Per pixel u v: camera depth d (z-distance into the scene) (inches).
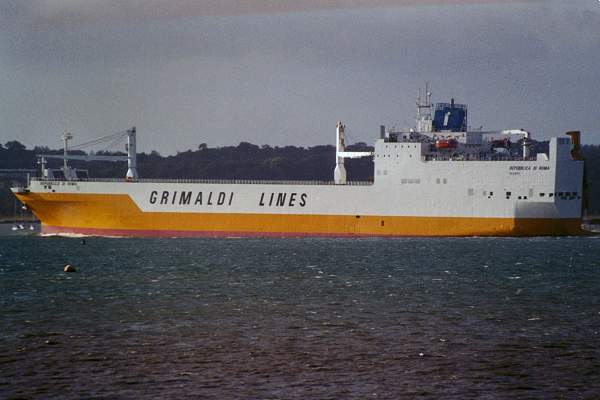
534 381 7116.1
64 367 7529.5
